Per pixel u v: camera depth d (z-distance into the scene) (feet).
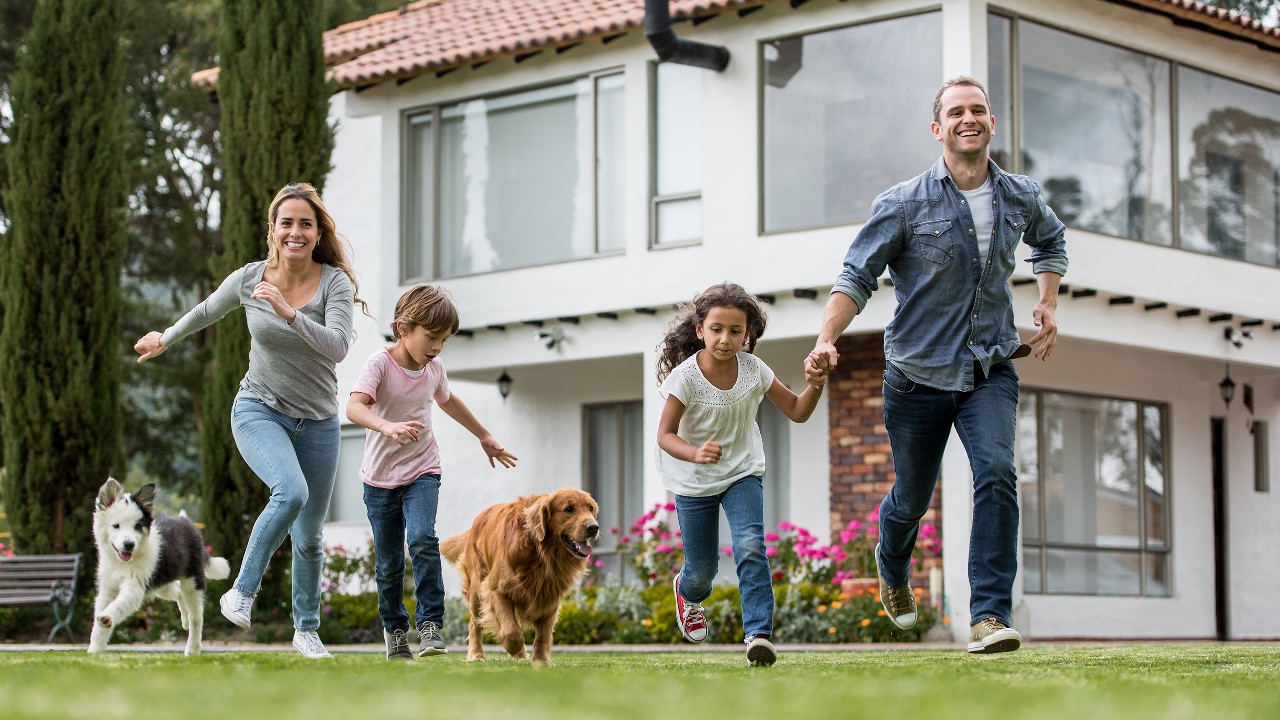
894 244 17.53
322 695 9.02
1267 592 53.72
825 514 45.27
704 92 44.62
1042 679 12.23
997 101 41.22
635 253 45.55
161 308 85.15
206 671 11.97
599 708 8.13
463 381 55.21
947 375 17.26
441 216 50.57
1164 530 49.57
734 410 17.89
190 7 86.28
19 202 45.37
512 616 19.34
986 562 16.96
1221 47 47.03
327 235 19.40
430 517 20.56
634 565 44.11
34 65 45.62
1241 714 8.24
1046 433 46.26
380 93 51.57
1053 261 18.39
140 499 25.68
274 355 18.70
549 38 45.91
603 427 51.55
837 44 42.63
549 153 48.24
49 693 9.24
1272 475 54.44
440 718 7.43
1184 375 50.60
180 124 85.76
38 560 42.88
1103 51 44.06
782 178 43.32
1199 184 46.70
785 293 42.68
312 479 19.15
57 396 45.24
